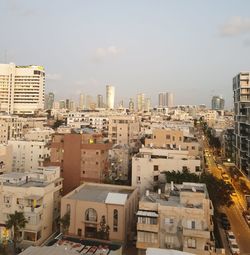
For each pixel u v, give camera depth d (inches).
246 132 5128.0
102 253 2041.1
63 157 3570.4
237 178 4692.4
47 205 2618.1
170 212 2027.6
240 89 5506.9
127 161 4475.9
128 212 2480.3
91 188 2925.7
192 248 1911.9
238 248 2464.3
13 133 6643.7
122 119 6117.1
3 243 2391.7
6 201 2534.5
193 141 4306.1
